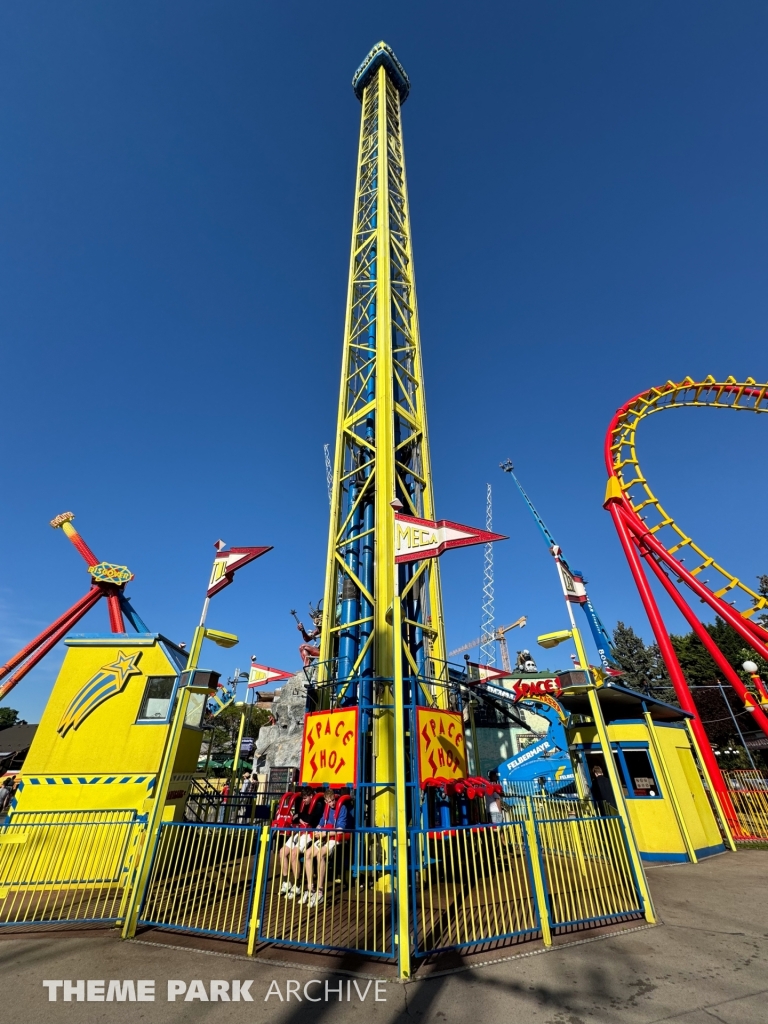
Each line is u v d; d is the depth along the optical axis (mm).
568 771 18844
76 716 13789
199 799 15320
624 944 7387
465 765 12352
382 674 13695
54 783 12938
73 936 8039
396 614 8773
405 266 24703
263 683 19656
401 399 20016
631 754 17359
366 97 36312
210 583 10695
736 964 6660
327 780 11625
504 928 7785
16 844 10648
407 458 19469
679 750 17250
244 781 26000
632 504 30078
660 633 24906
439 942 7246
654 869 13562
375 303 22203
